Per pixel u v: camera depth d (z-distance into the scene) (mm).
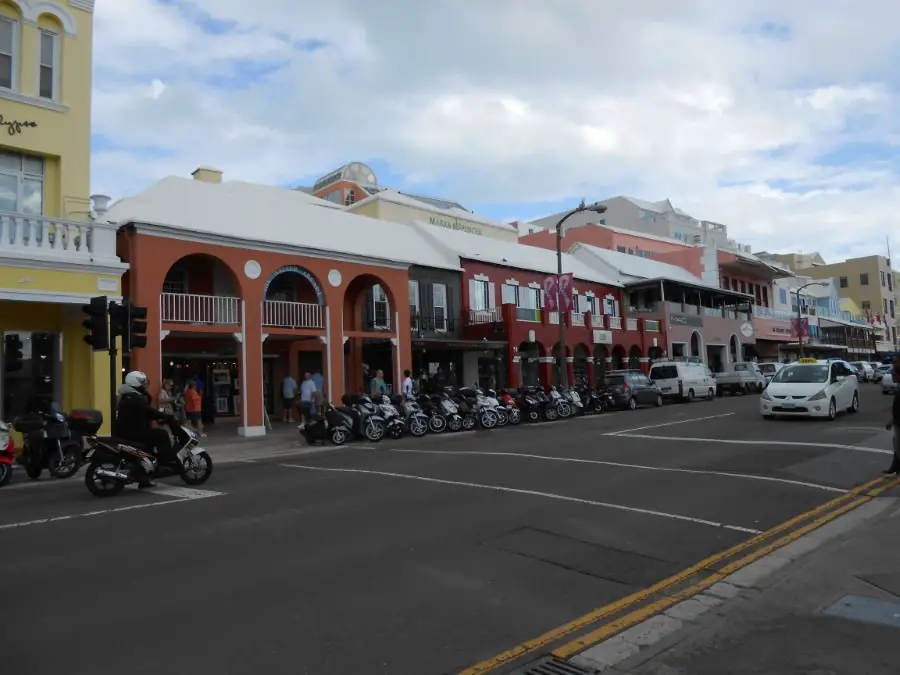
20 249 14727
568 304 26750
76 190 16484
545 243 49031
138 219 18328
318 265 22656
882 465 11219
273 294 24578
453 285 29641
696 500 8883
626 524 7676
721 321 47469
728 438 15195
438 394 20734
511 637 4660
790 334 57844
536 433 18297
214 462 14578
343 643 4547
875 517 7828
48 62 16422
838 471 10789
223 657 4324
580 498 9008
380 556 6473
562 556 6516
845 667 4070
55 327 16609
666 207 68125
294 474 11805
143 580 5824
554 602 5320
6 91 15422
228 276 22375
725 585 5660
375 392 22031
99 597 5414
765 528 7512
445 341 26469
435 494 9398
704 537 7164
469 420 20672
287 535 7273
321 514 8258
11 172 15805
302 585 5668
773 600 5258
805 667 4086
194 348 22453
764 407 19125
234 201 24812
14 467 14000
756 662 4176
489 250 33438
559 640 4617
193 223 20719
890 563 6031
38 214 15914
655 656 4316
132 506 9047
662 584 5750
